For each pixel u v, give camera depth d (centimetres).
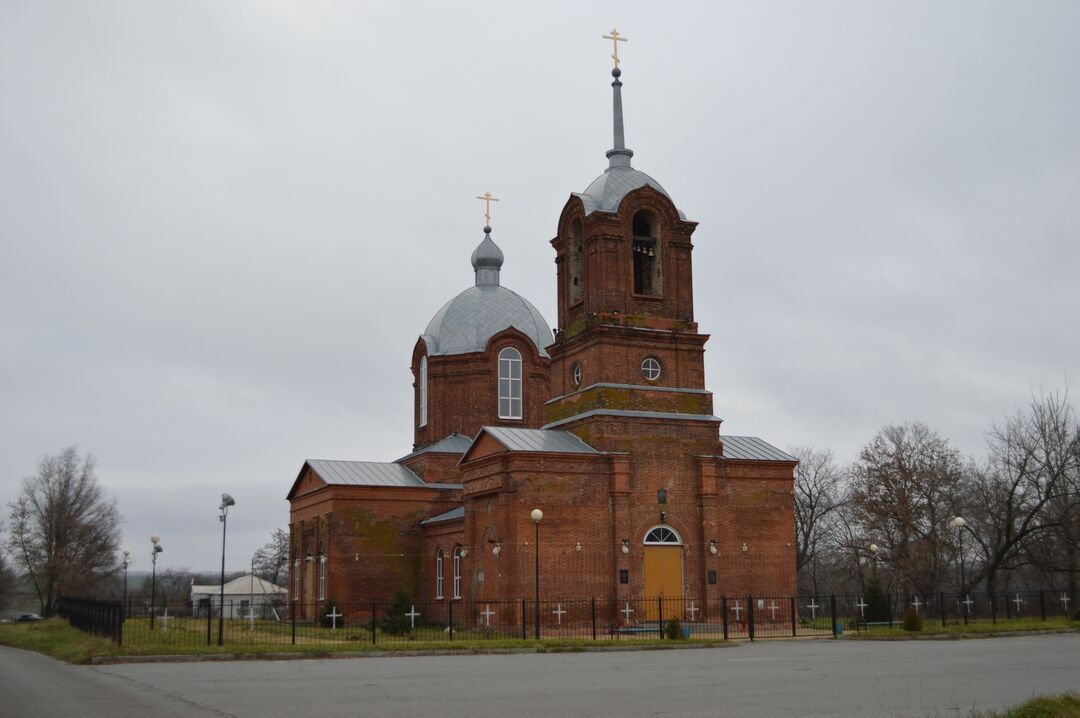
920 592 6400
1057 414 6662
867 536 7438
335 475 5934
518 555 4456
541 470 4559
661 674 2583
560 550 4516
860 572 7575
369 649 3434
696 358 4950
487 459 4731
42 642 4466
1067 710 1614
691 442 4847
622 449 4694
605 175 5116
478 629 4625
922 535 6662
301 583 6194
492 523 4706
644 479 4706
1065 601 6269
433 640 3991
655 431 4775
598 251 4844
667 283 4953
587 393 4791
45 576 9812
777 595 4922
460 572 5403
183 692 2245
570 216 5103
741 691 2147
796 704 1908
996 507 6869
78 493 10150
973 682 2262
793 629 4281
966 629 4153
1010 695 2009
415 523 5916
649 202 4962
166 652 3281
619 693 2131
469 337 6406
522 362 6375
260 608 7162
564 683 2366
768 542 4969
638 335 4822
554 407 5091
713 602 4706
